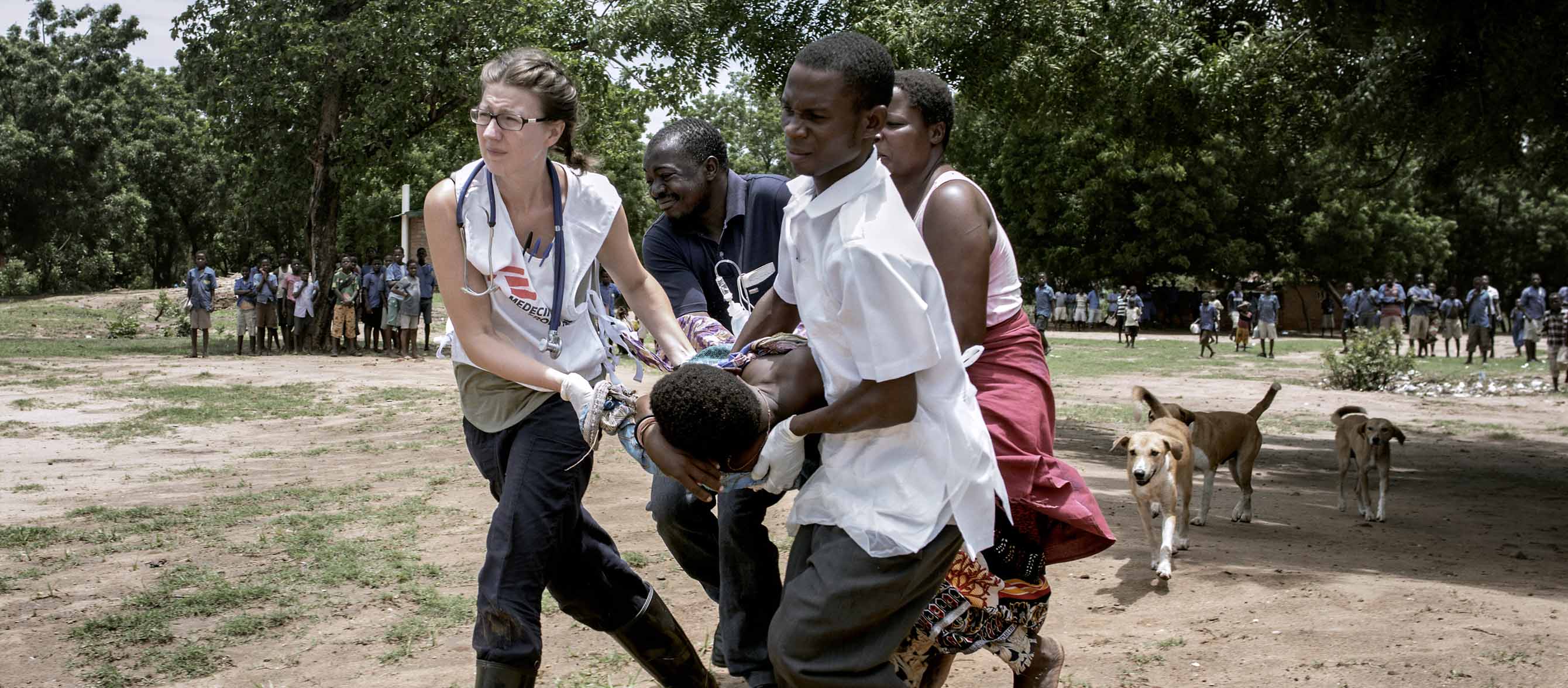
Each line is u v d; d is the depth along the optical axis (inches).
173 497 331.6
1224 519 327.6
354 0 920.3
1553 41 373.1
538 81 126.6
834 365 102.2
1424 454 480.4
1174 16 494.9
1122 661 183.2
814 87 99.3
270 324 921.5
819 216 102.2
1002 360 124.6
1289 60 474.0
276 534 278.5
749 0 551.5
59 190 1851.6
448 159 1127.6
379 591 224.8
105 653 188.9
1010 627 126.9
